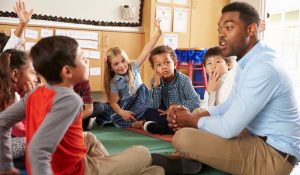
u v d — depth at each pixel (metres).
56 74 1.01
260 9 4.29
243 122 1.27
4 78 1.40
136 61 2.65
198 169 1.45
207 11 4.49
